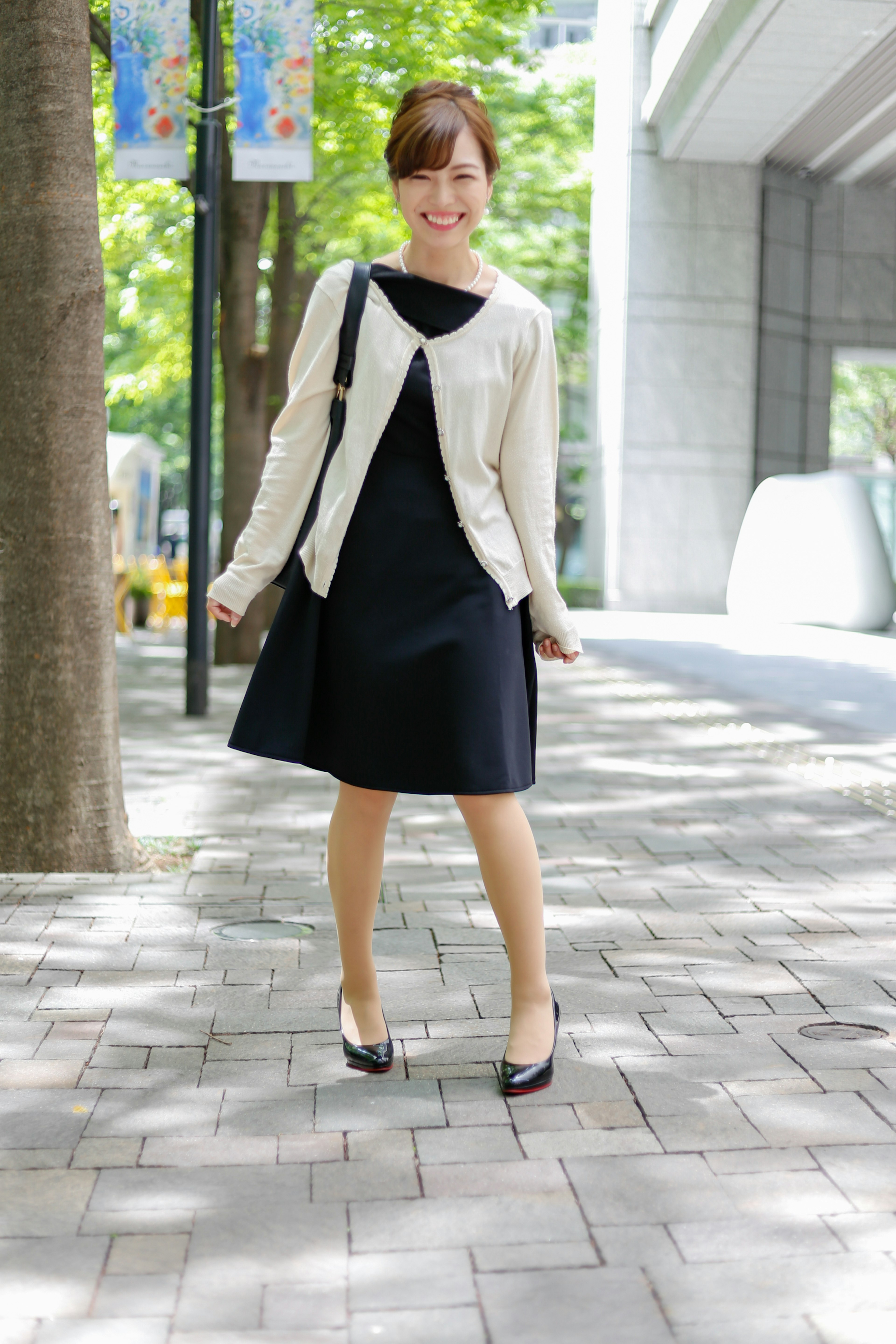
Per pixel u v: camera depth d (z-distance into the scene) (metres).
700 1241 2.22
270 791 7.25
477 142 2.71
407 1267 2.14
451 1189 2.41
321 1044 3.18
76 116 4.84
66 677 5.03
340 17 12.84
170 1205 2.36
